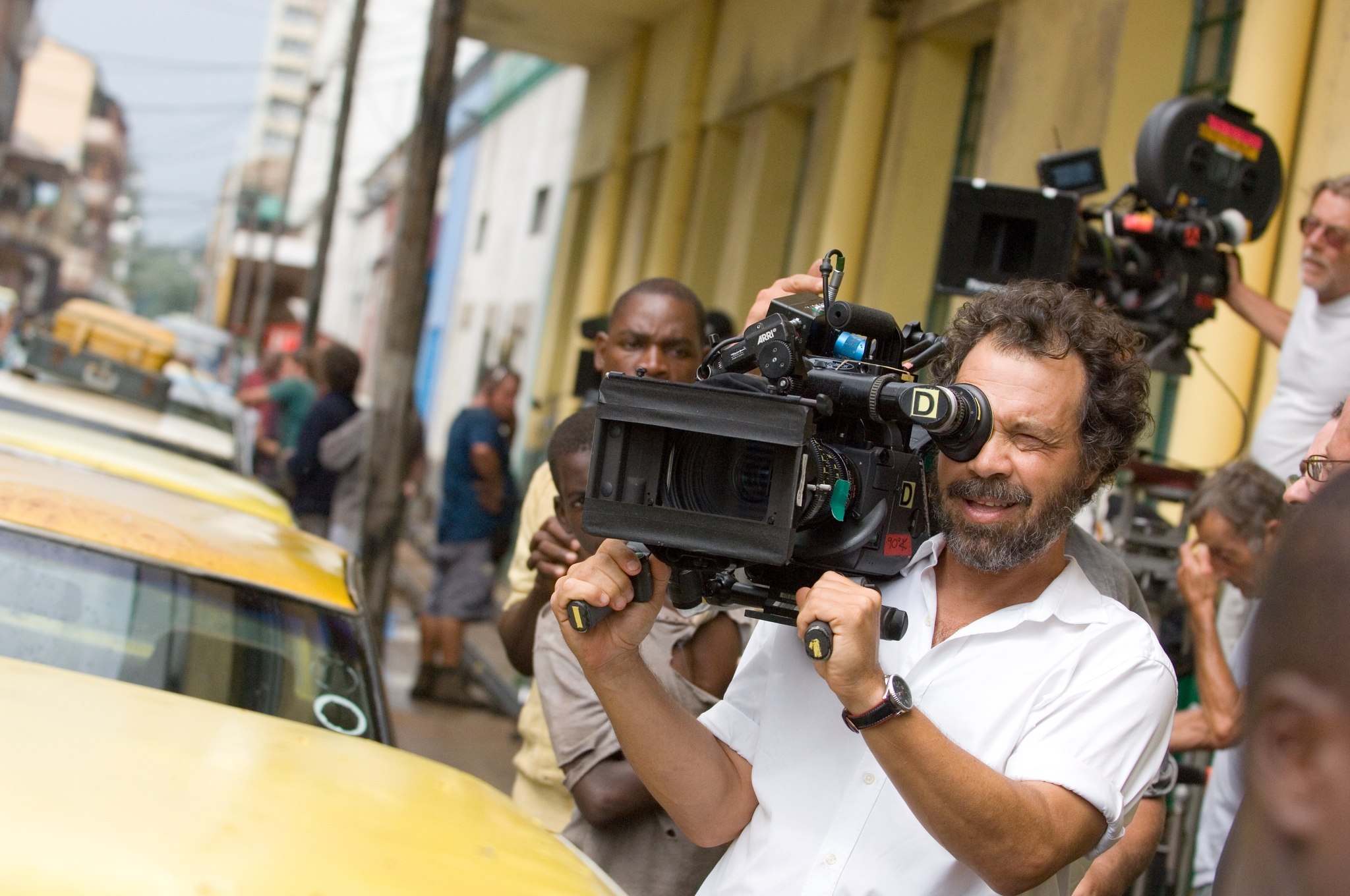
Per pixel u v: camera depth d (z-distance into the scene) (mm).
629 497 1854
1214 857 3119
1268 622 948
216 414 6582
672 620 2711
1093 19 5895
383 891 1803
